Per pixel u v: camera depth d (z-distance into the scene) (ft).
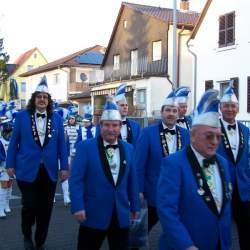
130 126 23.48
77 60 163.02
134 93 101.76
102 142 16.20
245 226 18.81
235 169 18.86
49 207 22.17
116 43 118.42
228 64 72.64
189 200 11.65
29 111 22.35
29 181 21.68
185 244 11.12
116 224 15.99
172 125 20.31
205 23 77.51
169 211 11.55
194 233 11.62
